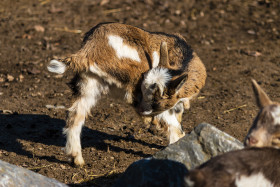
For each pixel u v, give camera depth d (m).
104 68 18.53
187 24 43.22
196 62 19.70
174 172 14.66
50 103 27.34
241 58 35.09
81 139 22.94
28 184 15.16
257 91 14.00
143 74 18.59
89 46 18.70
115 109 26.67
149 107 17.94
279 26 42.44
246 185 11.54
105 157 20.86
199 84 19.33
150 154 21.36
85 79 18.97
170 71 17.75
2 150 21.12
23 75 31.58
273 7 47.12
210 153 14.99
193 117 25.53
